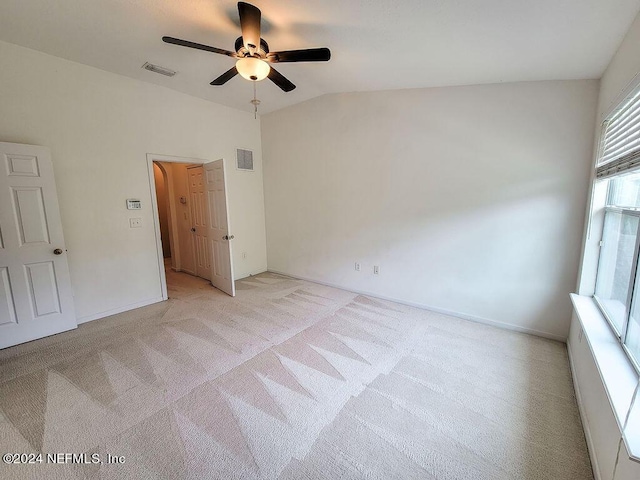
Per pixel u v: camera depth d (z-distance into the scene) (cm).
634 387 133
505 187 281
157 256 371
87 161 307
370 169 369
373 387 207
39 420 176
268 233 509
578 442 162
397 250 360
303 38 226
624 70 171
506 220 284
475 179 296
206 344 265
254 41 196
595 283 234
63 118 288
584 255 237
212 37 245
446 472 144
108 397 196
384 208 364
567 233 258
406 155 337
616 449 121
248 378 216
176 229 525
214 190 404
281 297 390
